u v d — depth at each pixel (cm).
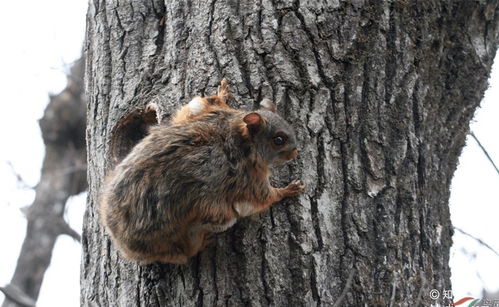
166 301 993
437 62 1180
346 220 1011
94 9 1222
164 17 1152
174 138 990
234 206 986
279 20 1070
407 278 1023
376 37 1095
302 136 1030
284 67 1050
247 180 984
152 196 968
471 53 1227
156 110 1076
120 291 1032
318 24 1070
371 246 1014
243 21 1079
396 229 1034
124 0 1184
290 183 1015
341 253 998
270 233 988
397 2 1119
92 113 1165
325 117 1042
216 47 1074
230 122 1006
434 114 1169
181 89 1075
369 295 988
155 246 980
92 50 1213
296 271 973
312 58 1058
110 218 1002
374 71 1083
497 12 1264
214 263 981
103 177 1102
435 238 1098
